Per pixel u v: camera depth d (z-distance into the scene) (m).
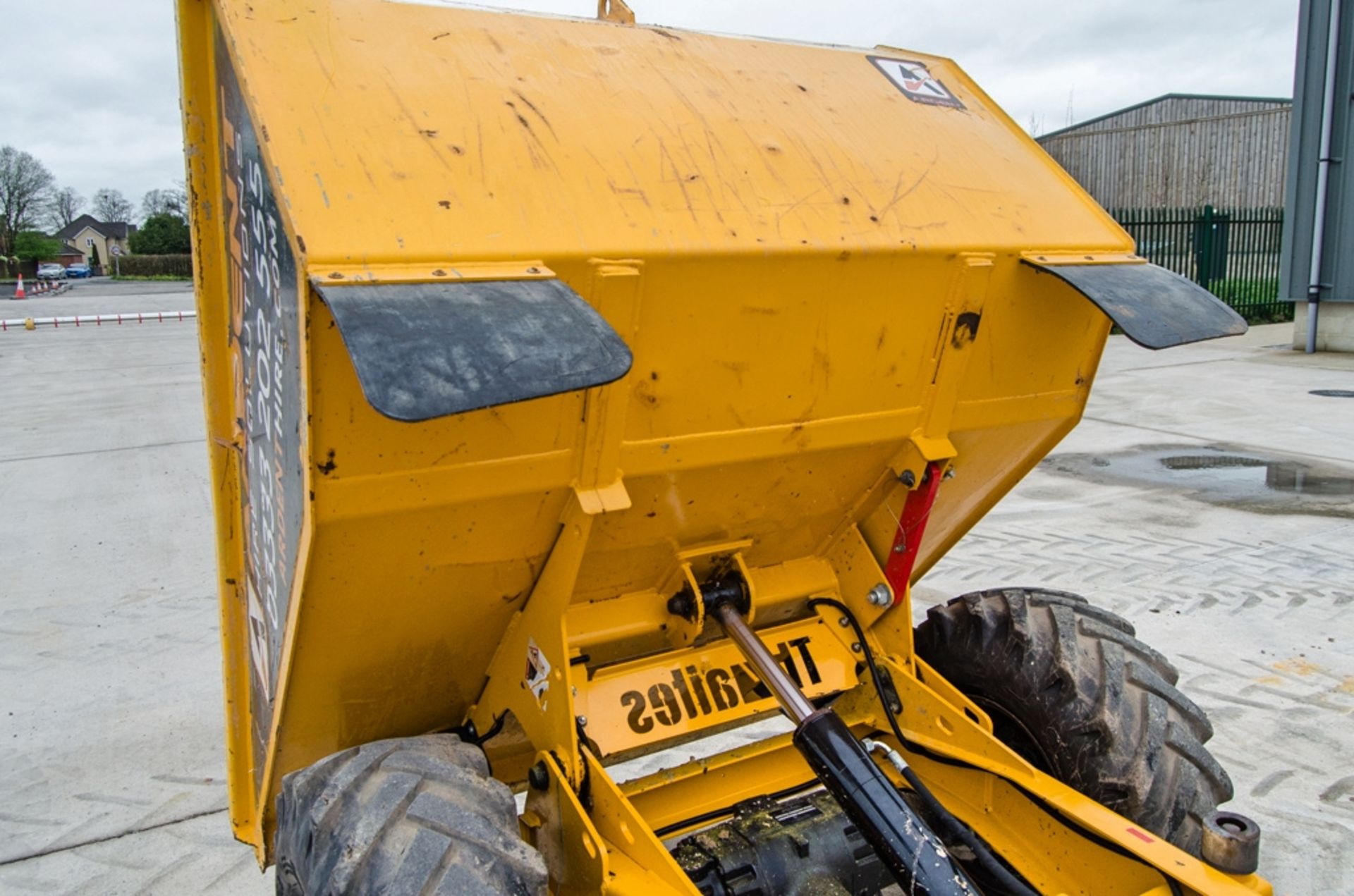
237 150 2.06
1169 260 18.56
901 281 2.24
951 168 2.49
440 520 1.96
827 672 2.75
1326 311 14.37
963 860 2.59
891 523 2.70
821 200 2.19
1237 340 16.20
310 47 1.94
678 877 1.97
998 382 2.57
